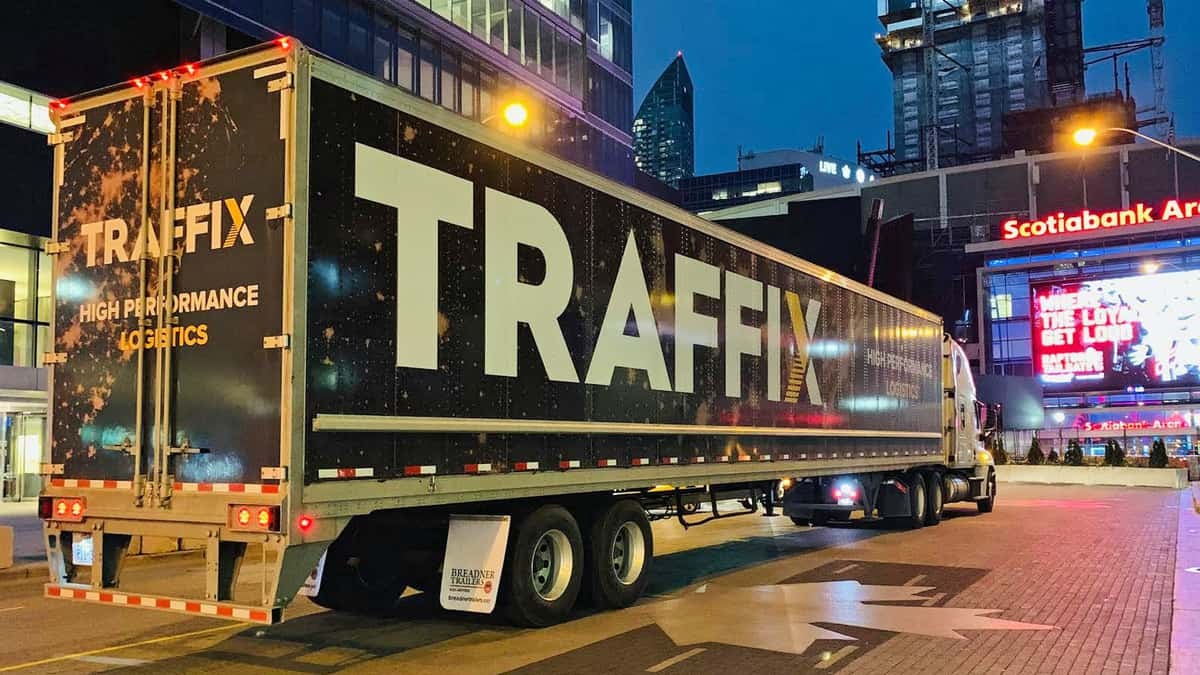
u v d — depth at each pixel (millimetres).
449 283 7902
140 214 7234
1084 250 67625
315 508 6594
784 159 177625
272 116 6738
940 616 9430
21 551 15031
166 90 7184
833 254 71375
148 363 7094
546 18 43781
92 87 26188
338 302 6879
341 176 6980
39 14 24984
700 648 7965
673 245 11102
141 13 27375
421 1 36375
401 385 7355
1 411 25203
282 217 6574
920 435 19203
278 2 30203
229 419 6699
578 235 9492
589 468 9438
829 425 14969
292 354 6488
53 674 7152
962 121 135750
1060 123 100562
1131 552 14781
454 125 8078
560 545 9109
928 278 77250
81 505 7234
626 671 7195
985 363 70812
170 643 8266
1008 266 70438
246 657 7688
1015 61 133250
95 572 7168
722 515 12883
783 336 13625
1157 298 64188
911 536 17406
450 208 7969
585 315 9516
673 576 12258
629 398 10109
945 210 79250
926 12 135750
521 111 22453
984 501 23062
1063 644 8172
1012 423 61375
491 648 7973
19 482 25906
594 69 47531
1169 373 63281
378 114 7352
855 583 11625
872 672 7191
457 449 7883
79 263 7500
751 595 10719
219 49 28672
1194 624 8734
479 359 8156
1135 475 38406
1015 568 12969
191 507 6777
